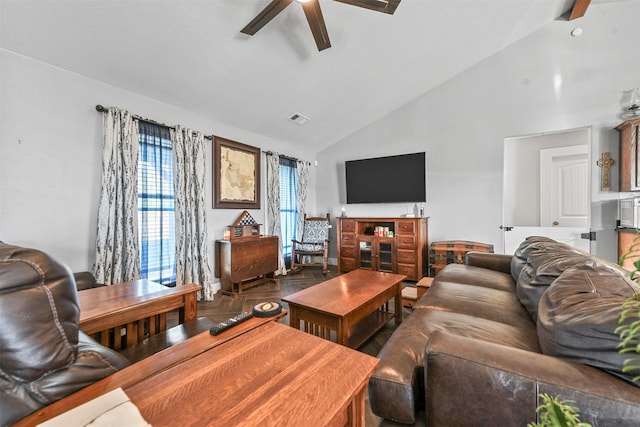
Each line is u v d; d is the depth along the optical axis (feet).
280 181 15.30
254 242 12.14
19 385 2.09
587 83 10.44
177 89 9.41
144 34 7.11
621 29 9.93
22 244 6.97
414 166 14.03
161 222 9.80
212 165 11.69
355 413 2.43
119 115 8.56
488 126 12.46
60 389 2.22
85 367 2.43
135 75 8.39
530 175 13.50
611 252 9.98
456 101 13.17
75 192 7.88
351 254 14.93
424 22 9.27
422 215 13.83
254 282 12.50
